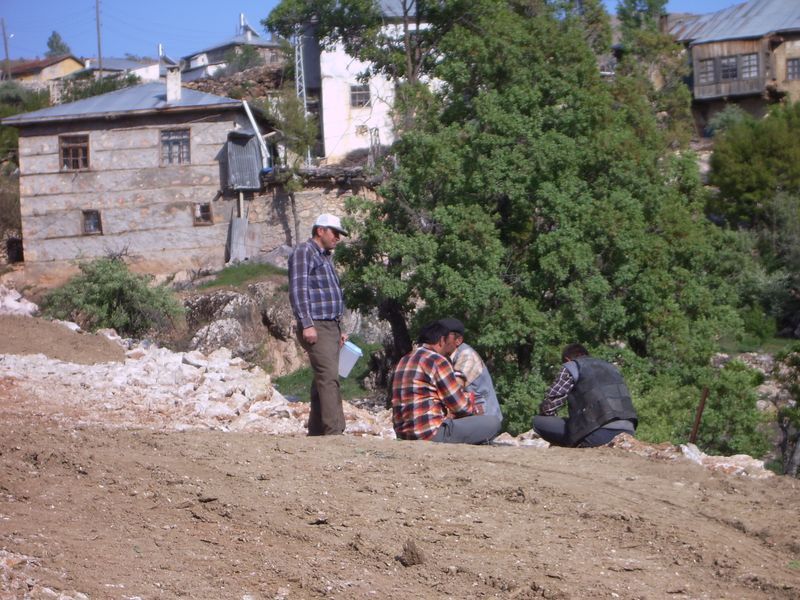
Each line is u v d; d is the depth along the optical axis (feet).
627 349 118.21
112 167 217.77
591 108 128.98
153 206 216.54
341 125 235.61
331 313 46.32
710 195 217.56
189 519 31.24
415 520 31.17
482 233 117.19
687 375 118.21
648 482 35.50
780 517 31.40
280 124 216.54
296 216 210.59
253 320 188.34
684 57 203.82
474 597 25.58
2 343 72.95
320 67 237.25
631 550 29.04
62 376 64.28
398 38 189.98
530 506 32.89
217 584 25.77
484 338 113.80
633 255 120.16
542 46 132.57
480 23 148.25
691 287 124.98
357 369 176.65
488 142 123.34
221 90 264.31
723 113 261.65
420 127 136.46
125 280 154.92
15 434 41.16
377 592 25.63
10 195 240.94
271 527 30.37
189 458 38.04
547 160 121.80
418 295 128.67
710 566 27.76
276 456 38.75
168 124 216.33
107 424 48.01
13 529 28.94
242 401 63.46
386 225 127.34
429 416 43.32
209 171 215.10
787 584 26.08
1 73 460.96
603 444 42.63
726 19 285.43
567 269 116.26
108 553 27.48
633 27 215.10
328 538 29.55
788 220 207.62
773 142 216.54
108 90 325.42
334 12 189.06
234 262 209.56
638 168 125.08
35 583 23.94
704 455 42.16
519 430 112.27
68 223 219.00
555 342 116.16
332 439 42.14
